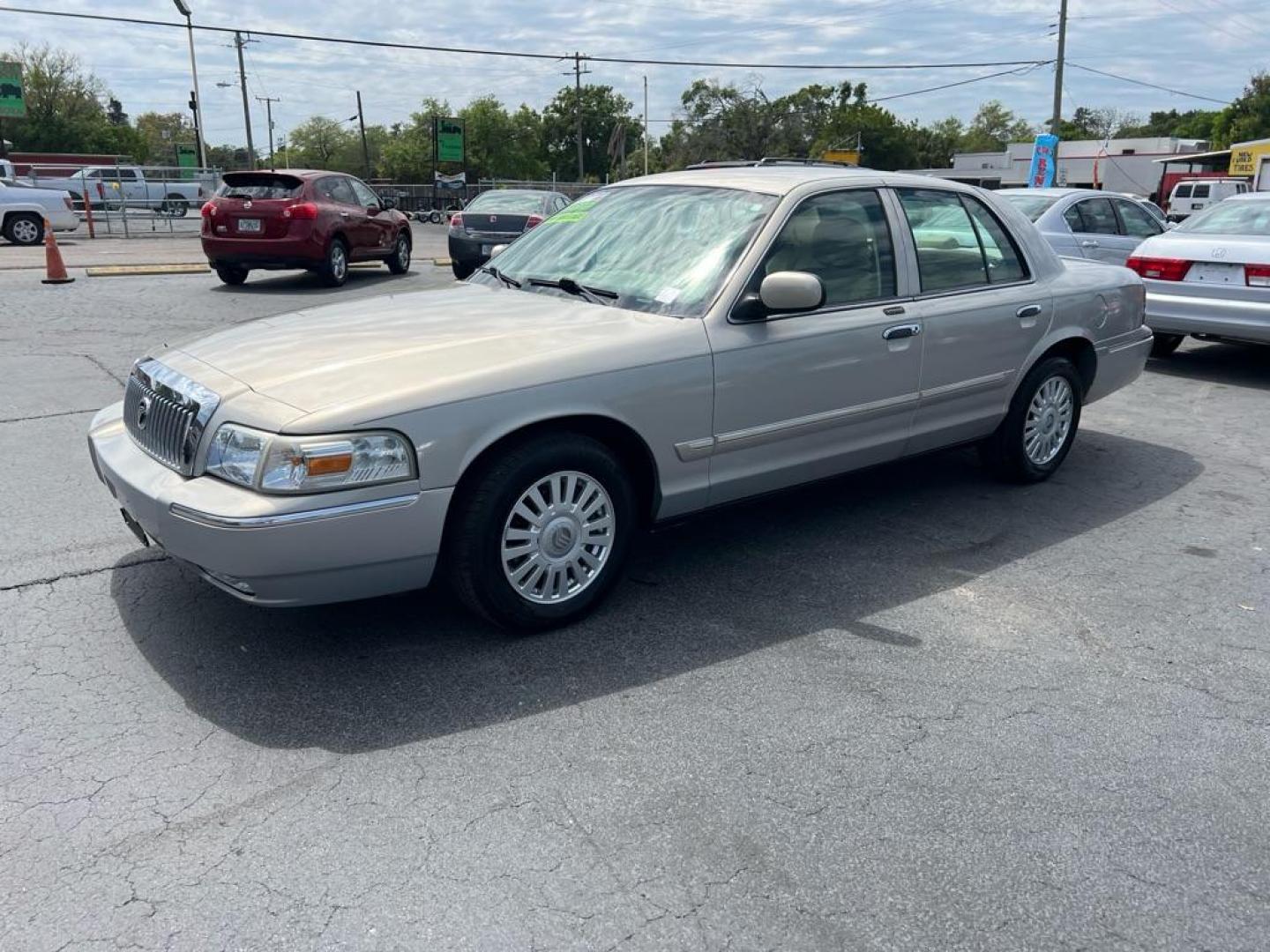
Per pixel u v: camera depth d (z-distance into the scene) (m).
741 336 4.08
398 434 3.27
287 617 3.94
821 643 3.85
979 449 5.76
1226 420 7.54
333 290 14.10
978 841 2.74
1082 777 3.04
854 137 73.75
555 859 2.62
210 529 3.14
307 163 110.00
